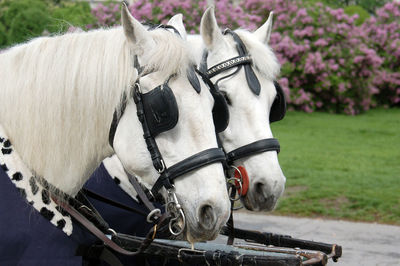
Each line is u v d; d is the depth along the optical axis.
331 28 14.19
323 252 2.81
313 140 10.97
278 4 13.95
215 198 1.99
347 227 5.80
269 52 3.25
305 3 14.29
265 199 3.01
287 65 13.73
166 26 2.36
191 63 2.13
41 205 2.20
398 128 12.83
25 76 2.32
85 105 2.23
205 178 2.03
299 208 6.40
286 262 2.19
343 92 14.54
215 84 3.12
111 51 2.22
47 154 2.27
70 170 2.29
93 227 2.28
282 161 8.80
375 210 6.26
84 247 2.29
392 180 7.51
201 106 2.09
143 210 3.12
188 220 2.04
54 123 2.26
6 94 2.33
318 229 5.73
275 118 3.29
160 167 2.07
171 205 2.08
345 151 9.83
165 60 2.07
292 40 13.95
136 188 2.91
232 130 3.08
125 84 2.15
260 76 3.18
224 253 2.29
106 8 11.98
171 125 2.03
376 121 13.95
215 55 3.21
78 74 2.24
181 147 2.06
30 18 12.13
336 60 14.48
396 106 17.17
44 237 2.18
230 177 3.15
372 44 16.05
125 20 2.13
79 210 2.39
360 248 5.11
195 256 2.34
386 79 16.02
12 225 2.15
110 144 2.24
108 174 3.08
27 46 2.39
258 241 3.12
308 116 14.15
